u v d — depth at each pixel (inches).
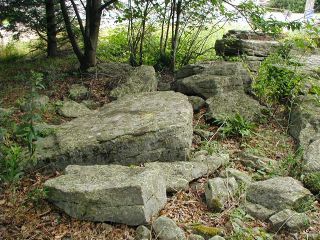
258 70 313.1
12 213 177.9
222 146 232.1
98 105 299.1
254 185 180.2
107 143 206.1
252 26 336.5
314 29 279.0
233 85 287.3
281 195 171.6
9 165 195.6
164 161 207.8
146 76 311.9
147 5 358.3
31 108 212.8
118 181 168.2
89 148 206.1
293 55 321.1
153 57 385.4
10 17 397.4
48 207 179.2
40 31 433.4
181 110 228.2
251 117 257.0
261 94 279.3
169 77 358.0
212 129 252.2
